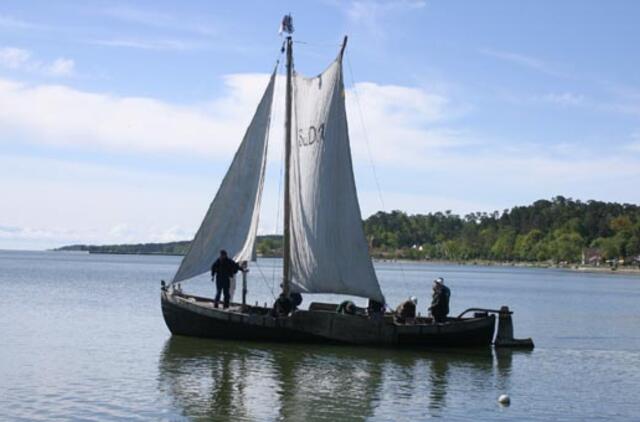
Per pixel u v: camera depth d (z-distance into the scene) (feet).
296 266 128.06
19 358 108.68
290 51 129.08
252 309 127.34
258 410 80.74
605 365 116.06
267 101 129.18
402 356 116.57
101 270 494.59
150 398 85.05
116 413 78.33
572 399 90.68
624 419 81.87
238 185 129.08
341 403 84.94
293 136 129.49
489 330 126.00
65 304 200.23
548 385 98.53
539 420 80.33
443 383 97.50
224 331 124.88
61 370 100.12
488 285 438.81
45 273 422.00
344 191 126.82
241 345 122.21
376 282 126.11
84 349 117.70
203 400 84.58
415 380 98.78
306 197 127.24
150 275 414.62
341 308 127.95
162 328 144.77
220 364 106.11
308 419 77.77
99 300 216.74
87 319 161.68
